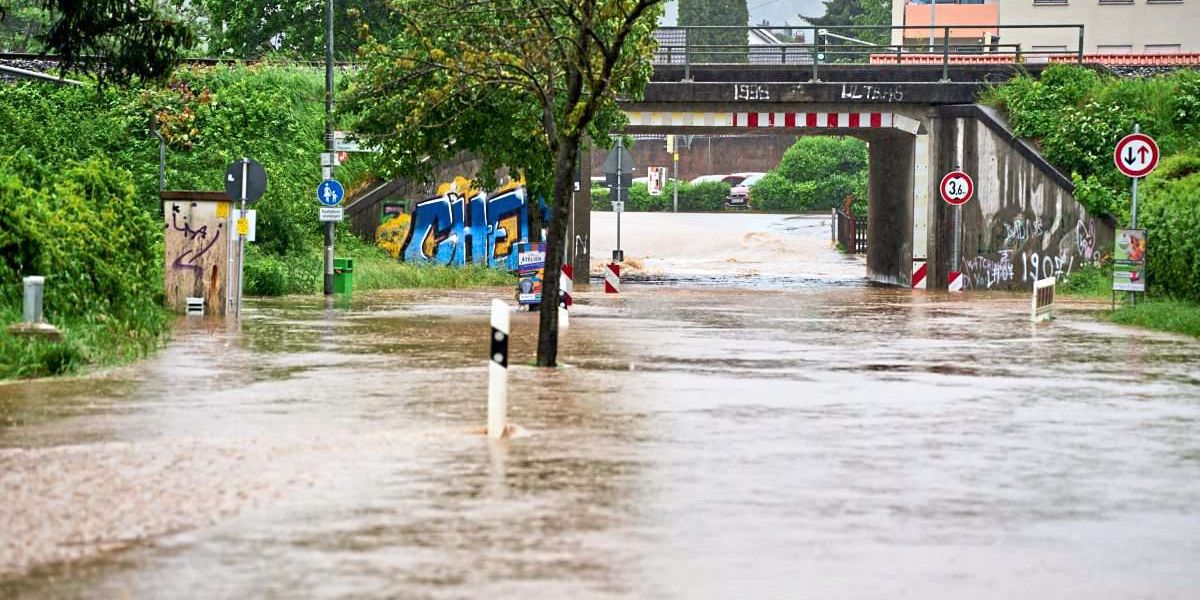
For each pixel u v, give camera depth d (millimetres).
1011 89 118312
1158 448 30938
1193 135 112750
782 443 31016
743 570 19859
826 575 19641
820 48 124062
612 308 80812
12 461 27438
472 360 48531
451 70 59938
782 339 59219
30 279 45281
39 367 42125
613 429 32781
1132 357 52188
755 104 119188
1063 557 20938
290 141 121938
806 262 162250
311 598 18219
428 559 20281
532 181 95750
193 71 128750
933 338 60562
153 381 41281
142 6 69375
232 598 18219
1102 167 113062
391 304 81688
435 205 119812
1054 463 28875
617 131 102500
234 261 70312
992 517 23594
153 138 116750
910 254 120938
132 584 18875
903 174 124125
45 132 113688
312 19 154875
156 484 25359
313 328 62156
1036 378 44781
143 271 62469
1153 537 22312
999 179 115875
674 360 49656
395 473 26797
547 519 22969
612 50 47750
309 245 110500
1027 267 114250
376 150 97250
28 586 18766
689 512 23641
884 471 27719
